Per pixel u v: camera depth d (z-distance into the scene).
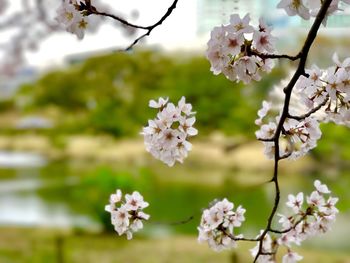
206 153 21.44
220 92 19.55
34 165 25.73
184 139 2.12
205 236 2.27
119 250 9.87
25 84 25.19
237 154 20.67
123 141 25.17
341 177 15.80
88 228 11.83
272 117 2.51
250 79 1.92
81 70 22.86
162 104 2.13
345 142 14.55
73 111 24.91
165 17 1.87
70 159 26.61
